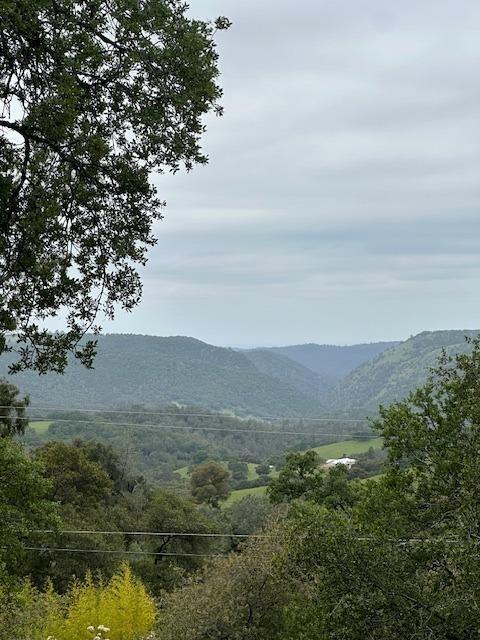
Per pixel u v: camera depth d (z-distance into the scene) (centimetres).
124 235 786
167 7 704
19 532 1853
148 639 2067
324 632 1151
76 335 782
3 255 727
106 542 3812
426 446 1602
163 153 778
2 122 699
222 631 1775
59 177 746
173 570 4019
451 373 1541
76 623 2358
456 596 1002
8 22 643
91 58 683
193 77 734
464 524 1039
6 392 2894
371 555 1106
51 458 3822
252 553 1853
